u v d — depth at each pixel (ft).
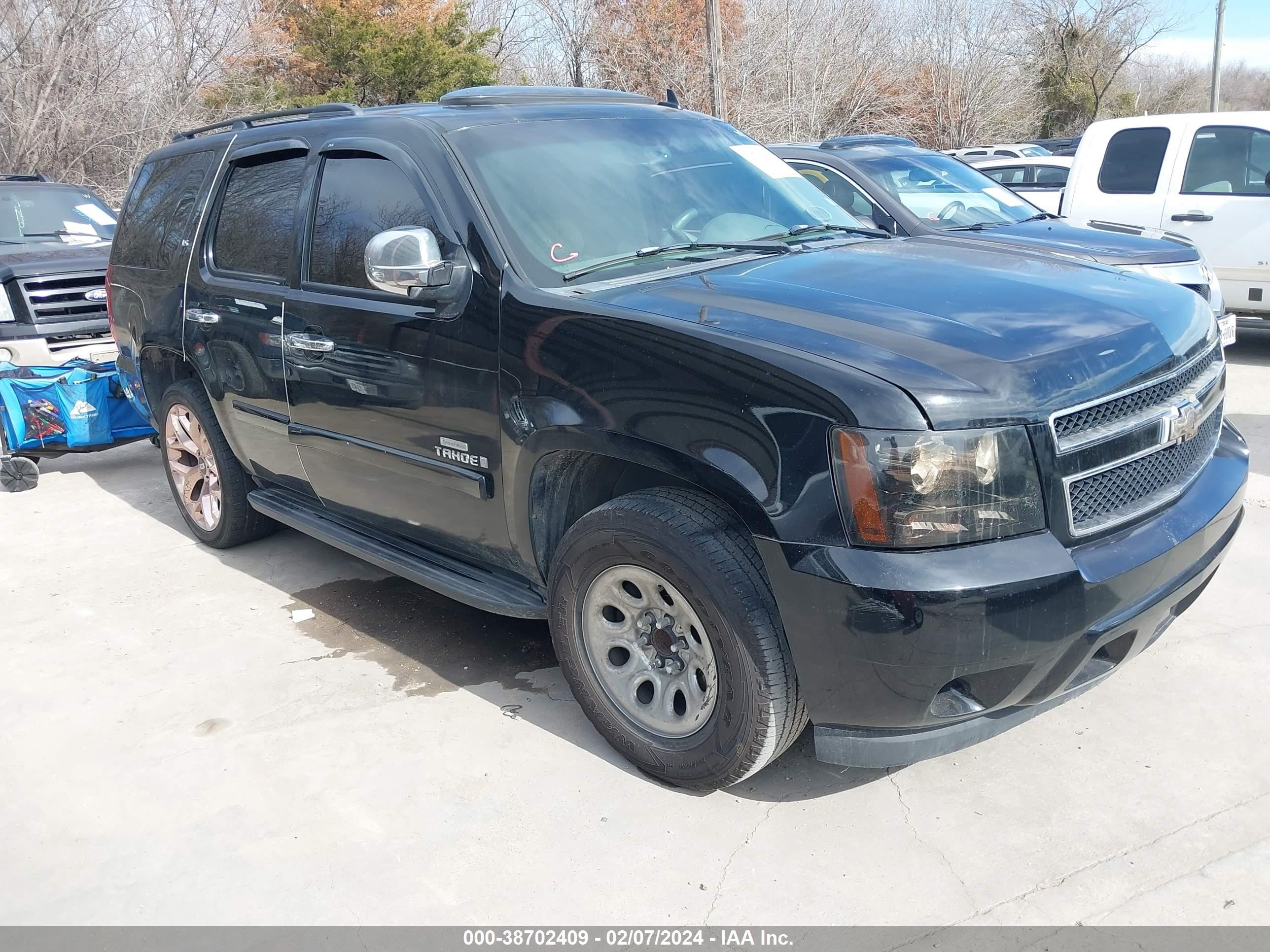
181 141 17.74
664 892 8.86
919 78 108.37
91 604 15.66
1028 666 8.47
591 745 11.17
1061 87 125.29
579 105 13.41
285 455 14.43
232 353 14.71
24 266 25.30
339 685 12.74
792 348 8.76
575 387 9.94
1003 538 8.34
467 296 10.96
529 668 13.00
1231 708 11.05
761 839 9.46
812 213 13.37
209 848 9.80
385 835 9.82
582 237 11.38
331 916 8.82
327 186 13.24
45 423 21.25
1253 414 22.45
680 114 14.08
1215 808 9.48
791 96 91.81
